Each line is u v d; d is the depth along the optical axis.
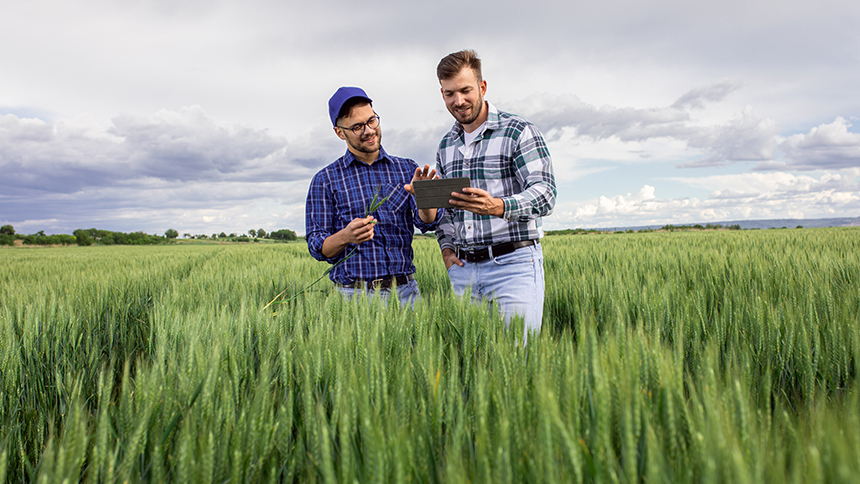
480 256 2.55
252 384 1.39
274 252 14.66
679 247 8.38
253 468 0.95
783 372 1.70
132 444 0.93
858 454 0.66
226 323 1.92
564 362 1.15
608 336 1.29
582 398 0.99
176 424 1.11
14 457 1.47
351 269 2.76
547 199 2.26
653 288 2.93
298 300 2.57
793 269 4.02
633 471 0.71
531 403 1.00
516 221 2.30
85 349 2.88
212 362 1.23
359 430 1.01
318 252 2.73
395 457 0.79
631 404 0.87
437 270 5.16
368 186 2.77
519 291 2.44
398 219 2.84
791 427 0.92
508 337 1.52
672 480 0.76
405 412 1.05
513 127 2.45
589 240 14.22
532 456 0.83
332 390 1.25
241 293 3.87
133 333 3.46
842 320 1.90
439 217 2.88
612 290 3.13
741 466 0.61
